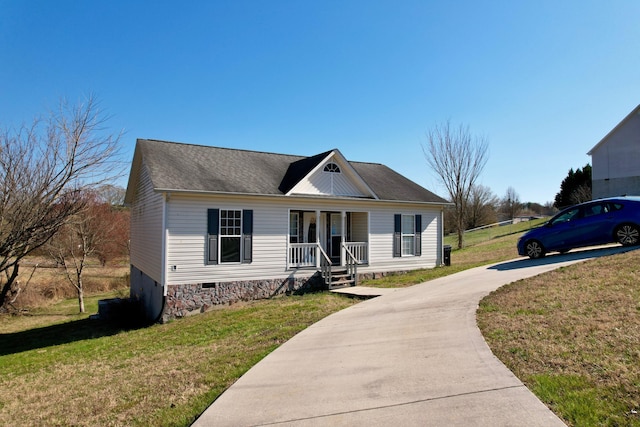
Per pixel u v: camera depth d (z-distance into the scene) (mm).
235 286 14141
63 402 6016
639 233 12109
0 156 12211
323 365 5934
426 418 3982
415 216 18359
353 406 4422
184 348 8664
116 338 11609
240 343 8195
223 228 14094
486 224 47812
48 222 12828
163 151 15258
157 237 14242
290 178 16141
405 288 12836
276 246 15016
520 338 5969
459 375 4953
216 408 4719
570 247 13195
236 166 16125
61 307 20859
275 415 4395
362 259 17141
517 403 4102
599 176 28531
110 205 28422
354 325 8391
